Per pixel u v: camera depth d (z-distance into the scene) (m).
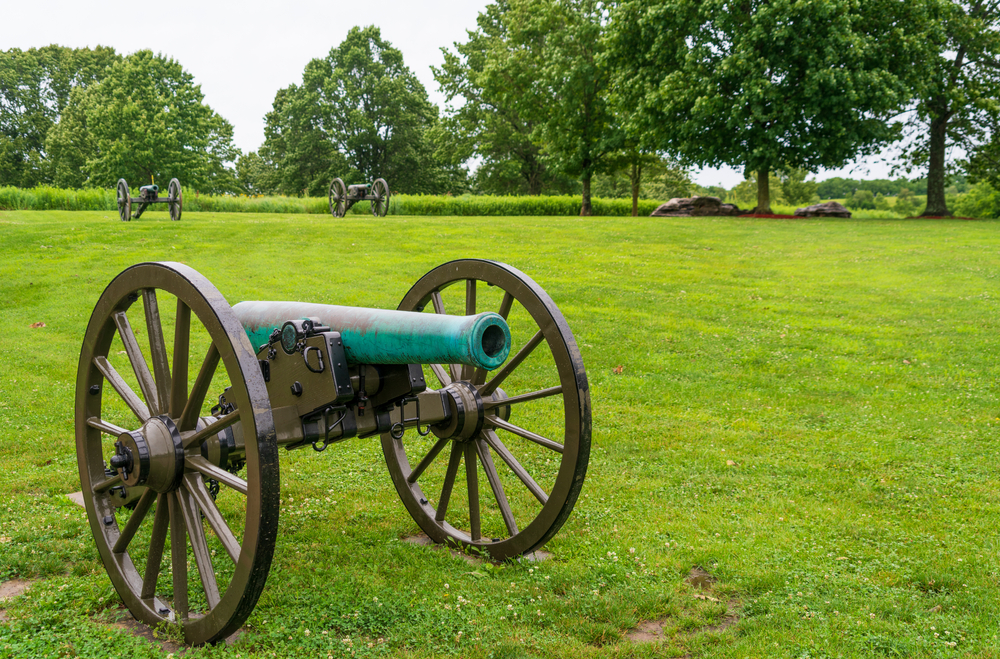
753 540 4.90
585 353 10.66
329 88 64.50
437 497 5.76
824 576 4.34
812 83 27.69
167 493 3.56
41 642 3.28
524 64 39.97
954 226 25.53
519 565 4.42
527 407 8.38
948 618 3.78
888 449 7.00
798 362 10.29
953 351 10.66
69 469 6.14
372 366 3.90
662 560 4.55
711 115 30.03
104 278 14.93
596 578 4.28
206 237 19.58
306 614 3.72
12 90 74.25
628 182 85.19
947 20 33.03
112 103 56.59
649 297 14.25
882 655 3.43
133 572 3.86
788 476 6.34
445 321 3.37
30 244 18.05
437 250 18.72
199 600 3.87
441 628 3.63
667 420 8.02
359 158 67.94
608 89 37.38
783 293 14.80
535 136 41.78
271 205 37.44
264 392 3.04
